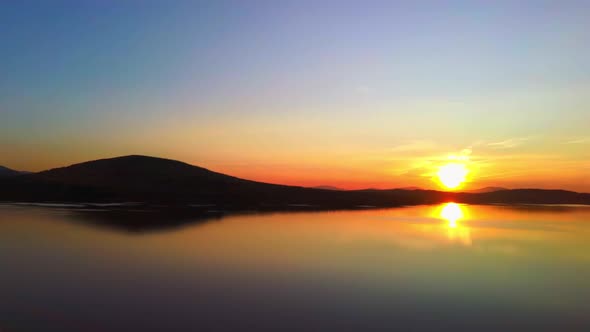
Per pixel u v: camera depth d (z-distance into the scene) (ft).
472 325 37.37
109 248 72.84
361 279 53.57
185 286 48.37
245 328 35.35
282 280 52.24
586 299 45.80
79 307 40.19
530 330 36.40
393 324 37.17
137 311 39.22
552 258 71.46
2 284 48.37
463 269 60.90
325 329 35.58
